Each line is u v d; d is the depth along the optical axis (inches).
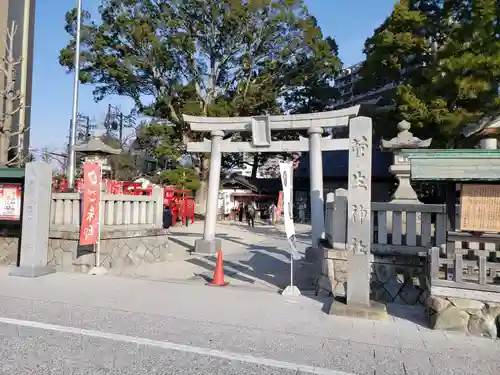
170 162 1184.2
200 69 1087.0
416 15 778.2
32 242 335.9
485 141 296.5
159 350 176.1
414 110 721.0
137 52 1000.9
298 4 1038.4
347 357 171.5
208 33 1050.1
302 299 271.7
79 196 372.8
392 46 798.5
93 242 347.9
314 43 1042.7
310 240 733.9
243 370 157.2
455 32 719.7
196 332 199.9
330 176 1407.5
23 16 1206.3
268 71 1093.8
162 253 450.9
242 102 1033.5
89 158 403.9
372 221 297.0
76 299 259.0
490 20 678.5
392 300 273.4
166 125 1010.1
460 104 749.3
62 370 154.8
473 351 180.5
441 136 757.3
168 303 254.1
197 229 872.9
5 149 762.8
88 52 947.3
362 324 217.8
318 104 1234.0
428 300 216.5
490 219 217.6
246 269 406.9
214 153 503.8
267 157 1472.7
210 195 510.3
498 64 657.0
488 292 203.6
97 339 187.5
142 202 433.4
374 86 992.9
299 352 176.2
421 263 270.4
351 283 240.4
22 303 247.4
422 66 808.3
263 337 194.7
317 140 466.0
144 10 1008.9
